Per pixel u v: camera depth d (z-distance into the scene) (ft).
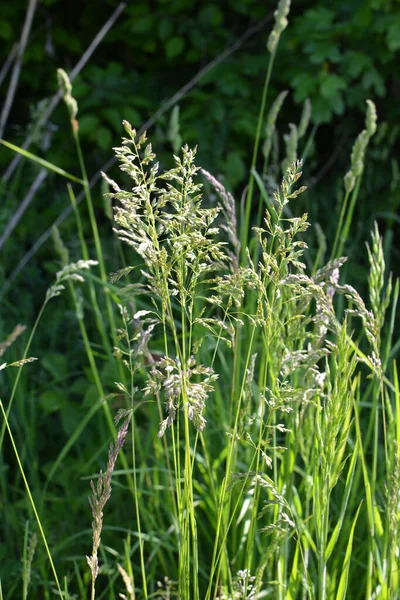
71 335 10.53
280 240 3.75
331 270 4.23
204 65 13.76
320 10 12.40
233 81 12.76
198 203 3.61
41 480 8.63
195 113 12.68
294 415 5.32
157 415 7.14
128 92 13.46
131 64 14.79
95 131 12.92
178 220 3.65
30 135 12.20
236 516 6.29
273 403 4.13
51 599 6.94
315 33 12.17
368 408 8.45
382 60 12.75
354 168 5.94
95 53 15.02
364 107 12.97
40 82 14.79
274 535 5.18
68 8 15.05
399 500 4.58
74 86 13.07
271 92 13.30
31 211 13.07
